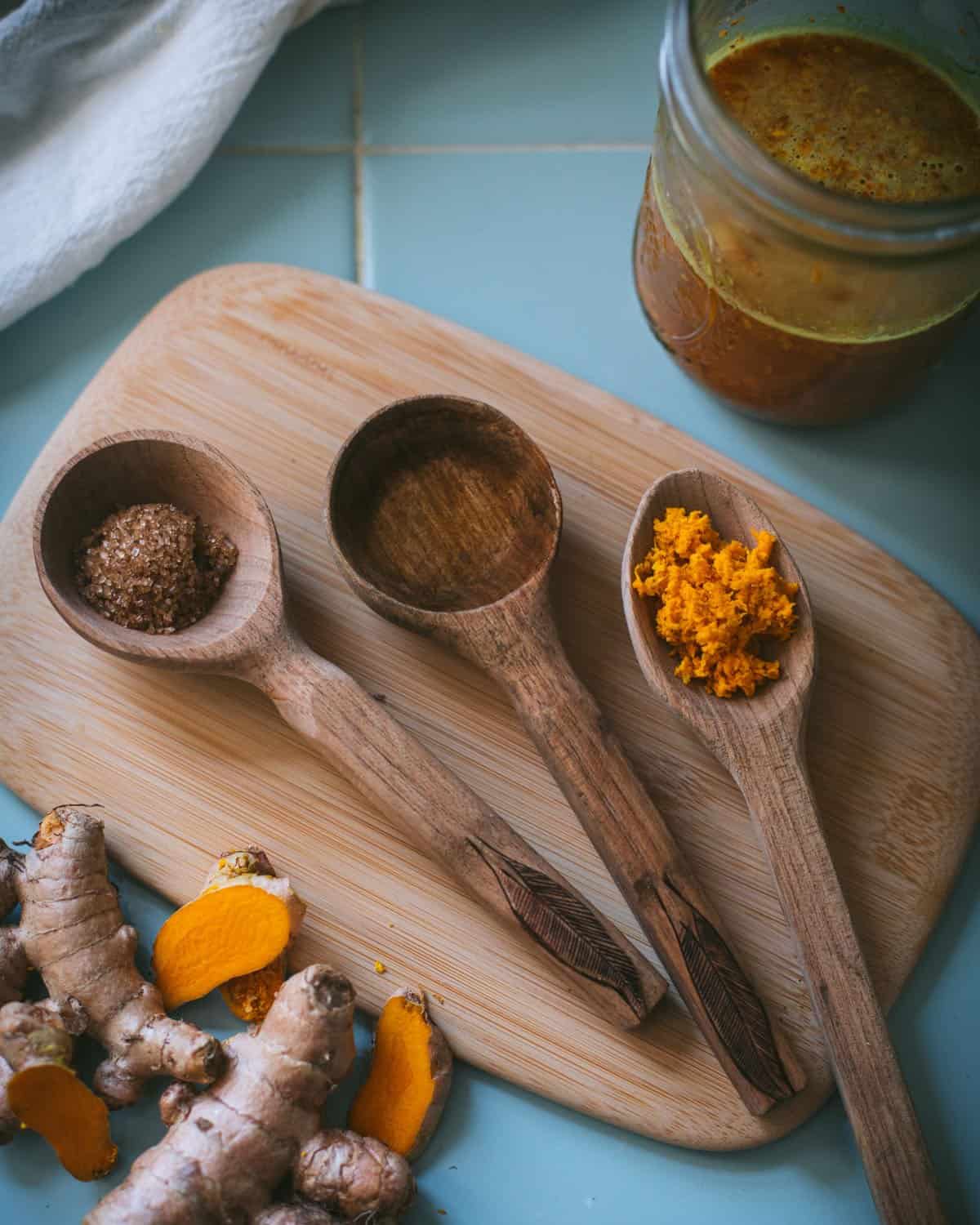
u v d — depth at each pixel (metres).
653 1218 0.36
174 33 0.39
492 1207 0.36
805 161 0.35
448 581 0.37
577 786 0.35
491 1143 0.36
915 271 0.33
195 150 0.39
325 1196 0.34
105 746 0.37
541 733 0.36
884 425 0.40
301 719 0.36
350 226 0.41
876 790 0.37
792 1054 0.35
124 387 0.39
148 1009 0.35
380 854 0.37
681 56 0.32
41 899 0.35
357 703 0.36
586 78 0.42
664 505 0.36
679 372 0.40
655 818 0.35
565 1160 0.36
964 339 0.40
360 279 0.41
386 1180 0.34
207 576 0.37
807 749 0.37
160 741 0.37
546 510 0.37
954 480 0.39
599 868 0.37
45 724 0.37
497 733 0.37
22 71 0.39
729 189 0.33
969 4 0.35
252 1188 0.34
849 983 0.35
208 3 0.39
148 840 0.37
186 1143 0.34
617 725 0.38
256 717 0.37
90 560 0.36
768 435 0.40
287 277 0.40
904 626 0.38
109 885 0.36
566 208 0.41
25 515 0.38
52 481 0.36
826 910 0.35
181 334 0.39
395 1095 0.35
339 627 0.38
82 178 0.39
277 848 0.37
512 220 0.41
